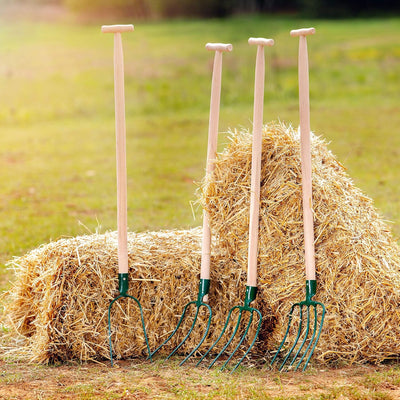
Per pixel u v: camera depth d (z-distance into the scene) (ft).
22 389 12.98
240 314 14.90
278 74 73.67
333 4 110.73
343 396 12.34
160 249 15.74
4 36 96.63
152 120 60.80
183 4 113.50
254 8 114.01
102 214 30.86
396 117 55.67
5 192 36.45
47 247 15.47
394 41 86.43
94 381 13.42
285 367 14.34
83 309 14.78
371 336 14.21
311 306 14.48
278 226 14.55
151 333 15.26
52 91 71.20
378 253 14.61
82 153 48.03
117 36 15.07
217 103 15.40
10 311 16.38
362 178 35.91
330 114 58.13
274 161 14.82
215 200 15.20
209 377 13.70
